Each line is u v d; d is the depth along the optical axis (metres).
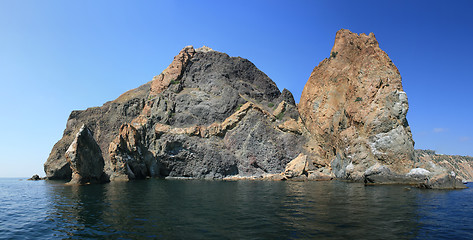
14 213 19.08
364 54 55.41
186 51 87.50
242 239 11.40
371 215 16.16
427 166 40.72
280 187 37.22
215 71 83.00
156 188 36.50
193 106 73.19
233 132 67.56
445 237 11.59
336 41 67.62
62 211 19.03
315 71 69.88
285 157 63.72
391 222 14.30
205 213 17.38
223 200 23.77
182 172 64.75
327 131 61.50
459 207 18.94
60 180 69.81
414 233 12.17
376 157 45.19
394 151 43.69
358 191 30.02
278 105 74.31
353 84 54.91
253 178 59.28
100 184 44.28
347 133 51.16
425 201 21.89
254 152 64.75
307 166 56.53
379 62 51.88
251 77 89.50
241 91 80.00
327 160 61.03
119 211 18.47
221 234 12.24
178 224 14.28
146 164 64.44
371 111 48.59
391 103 46.66
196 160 64.50
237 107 73.12
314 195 26.83
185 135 66.31
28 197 28.34
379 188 33.50
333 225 13.67
